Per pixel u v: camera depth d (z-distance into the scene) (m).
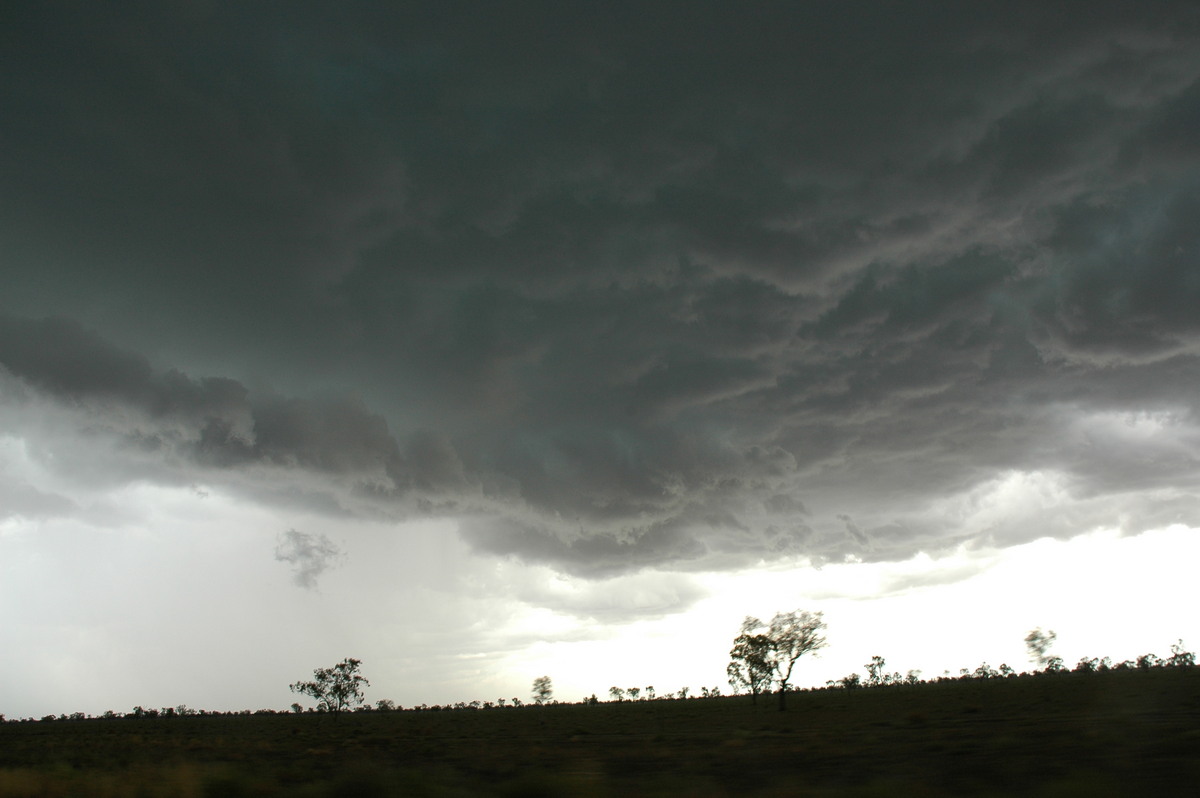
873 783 21.77
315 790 23.20
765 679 112.19
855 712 75.50
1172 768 23.02
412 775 24.97
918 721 54.22
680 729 65.94
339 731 90.06
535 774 24.61
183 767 28.73
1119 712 48.16
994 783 22.73
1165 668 187.62
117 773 33.06
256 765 41.38
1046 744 32.53
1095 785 18.39
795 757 34.72
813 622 113.25
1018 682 142.38
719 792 22.14
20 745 75.25
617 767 34.31
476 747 52.84
